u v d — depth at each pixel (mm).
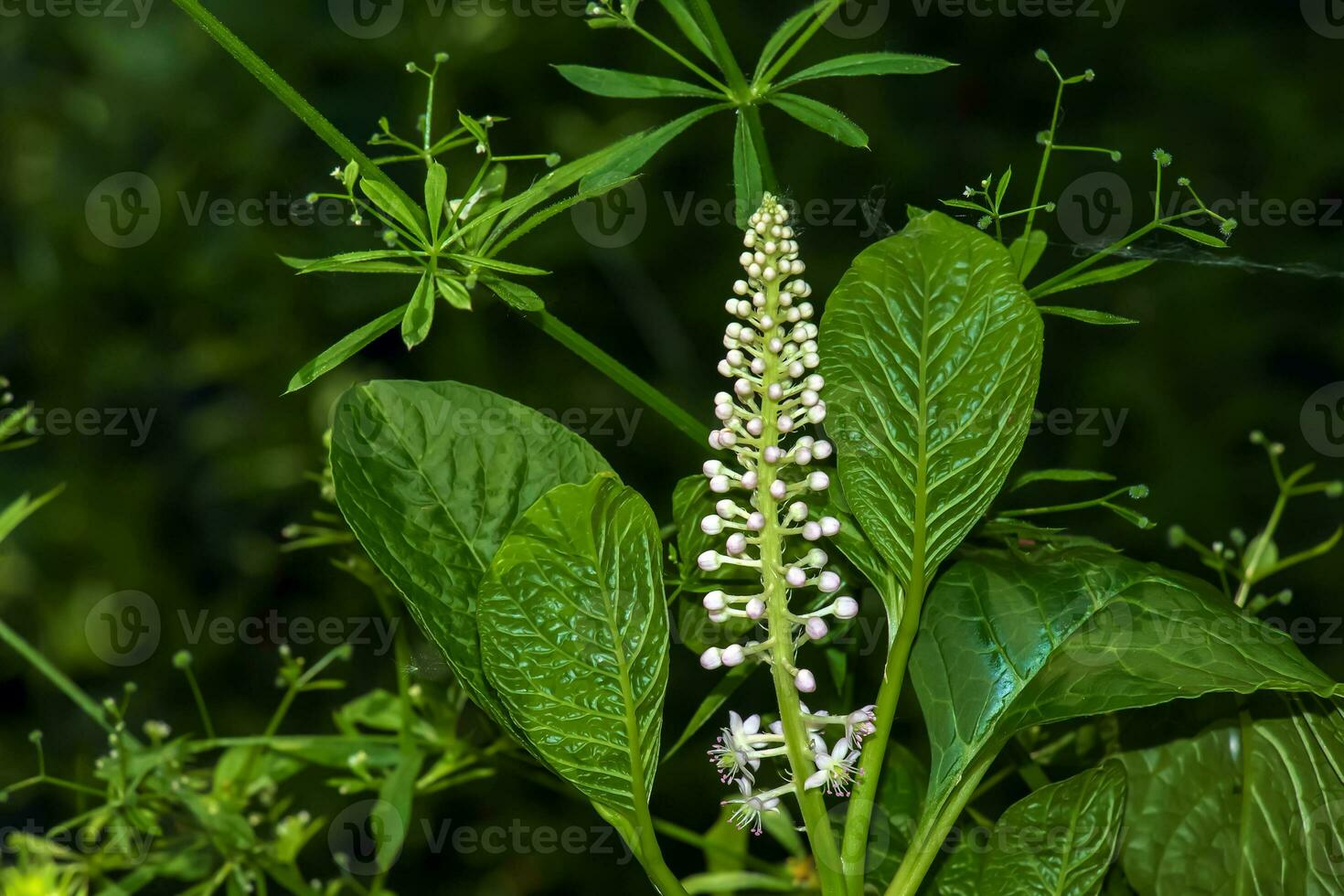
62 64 1831
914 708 1066
